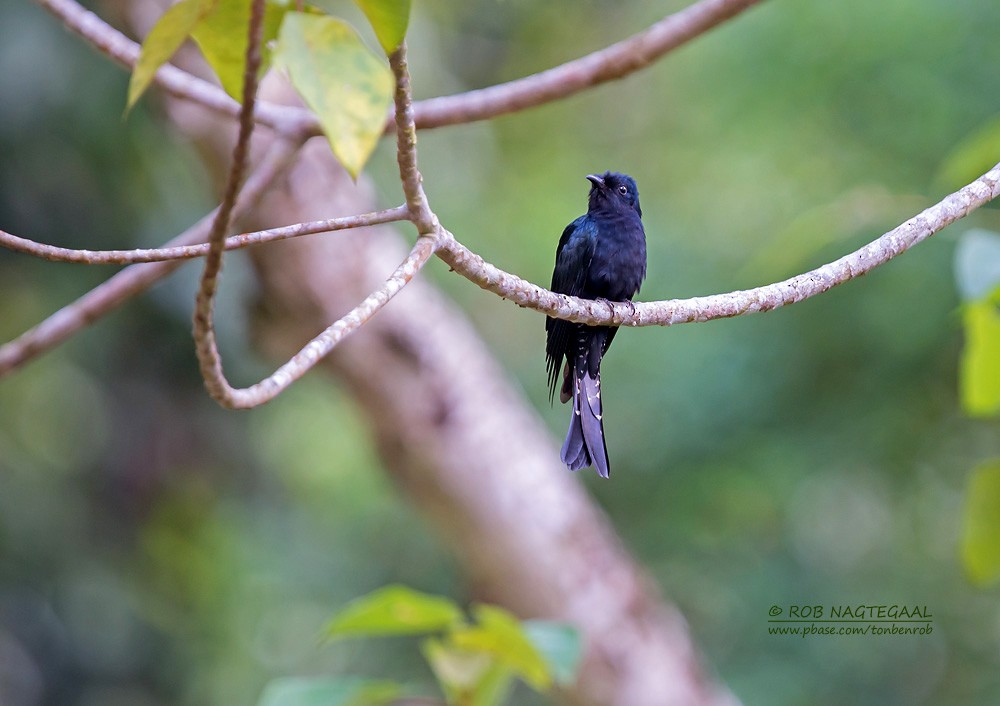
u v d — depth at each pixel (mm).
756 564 14766
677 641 10508
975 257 5395
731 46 14578
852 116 13484
